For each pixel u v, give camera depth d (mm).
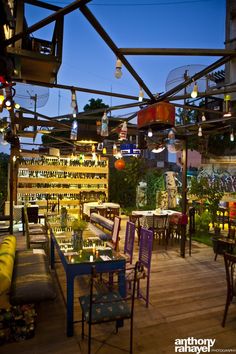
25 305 2756
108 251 3285
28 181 9984
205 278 4383
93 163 10938
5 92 3246
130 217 6566
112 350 2500
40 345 2570
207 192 7918
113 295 2643
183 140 5824
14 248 3840
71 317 2734
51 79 2547
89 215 8297
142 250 3645
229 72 10477
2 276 2635
